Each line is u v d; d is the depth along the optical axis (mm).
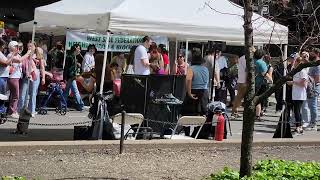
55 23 12969
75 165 9680
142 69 13227
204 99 12969
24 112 12953
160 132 12445
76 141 11164
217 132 12336
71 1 13367
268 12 14148
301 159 11469
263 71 14320
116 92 12391
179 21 12352
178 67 18344
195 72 12930
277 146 12859
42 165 9562
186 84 12859
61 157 10328
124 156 10680
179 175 9195
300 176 8836
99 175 8938
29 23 19844
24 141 11281
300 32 13578
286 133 13914
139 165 9930
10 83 15008
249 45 8023
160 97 12289
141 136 12125
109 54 20219
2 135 12625
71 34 20109
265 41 12914
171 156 10945
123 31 11836
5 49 16250
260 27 12773
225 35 12867
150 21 12023
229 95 24266
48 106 18578
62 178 8617
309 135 15219
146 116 12211
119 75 15148
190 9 12750
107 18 11672
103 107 11805
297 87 15289
